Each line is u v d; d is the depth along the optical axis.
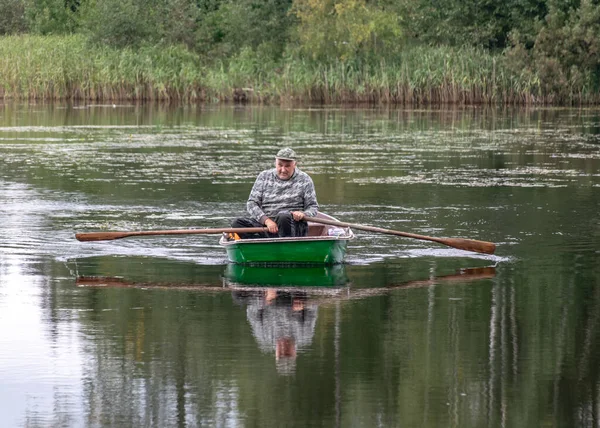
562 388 12.24
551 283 18.03
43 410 11.50
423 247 21.67
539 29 83.38
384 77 77.62
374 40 83.44
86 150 41.53
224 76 80.25
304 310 16.00
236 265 19.69
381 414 11.37
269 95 79.81
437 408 11.56
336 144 44.91
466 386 12.30
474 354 13.60
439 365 13.11
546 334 14.59
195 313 15.80
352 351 13.73
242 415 11.35
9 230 23.22
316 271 19.16
